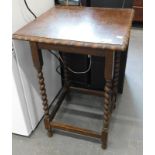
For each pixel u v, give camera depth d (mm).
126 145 1288
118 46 823
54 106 1547
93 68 1595
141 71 1978
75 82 1725
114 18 1091
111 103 1334
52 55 1481
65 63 1567
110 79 980
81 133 1250
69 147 1293
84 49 925
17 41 1061
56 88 1664
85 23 1042
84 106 1609
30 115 1326
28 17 1137
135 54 2248
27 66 1194
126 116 1501
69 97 1682
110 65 928
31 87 1277
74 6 1328
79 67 1611
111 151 1254
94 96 1698
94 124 1446
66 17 1135
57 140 1341
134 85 1811
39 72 1101
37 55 1021
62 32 954
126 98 1671
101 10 1221
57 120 1486
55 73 1592
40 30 989
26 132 1331
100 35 907
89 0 1399
